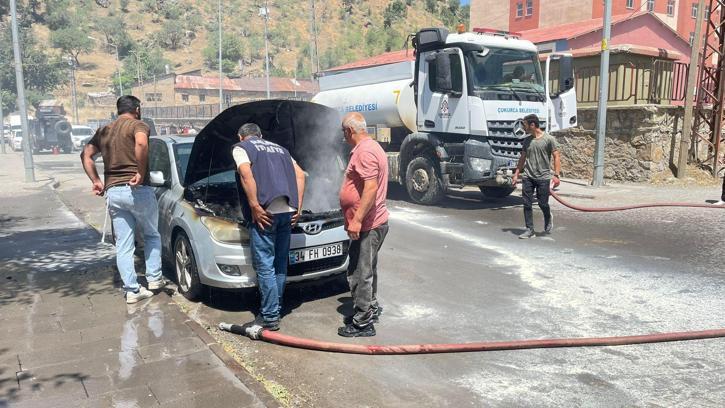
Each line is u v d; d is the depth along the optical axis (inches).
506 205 434.6
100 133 199.6
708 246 288.0
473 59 390.6
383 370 153.9
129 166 197.8
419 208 426.3
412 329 183.2
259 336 175.2
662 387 142.7
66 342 166.6
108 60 4234.7
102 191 205.8
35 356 156.8
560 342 167.5
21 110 623.5
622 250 284.0
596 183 515.8
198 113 1760.6
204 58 4340.6
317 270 207.0
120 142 196.2
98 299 207.3
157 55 4101.9
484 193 473.4
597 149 512.4
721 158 565.6
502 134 388.8
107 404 130.6
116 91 3412.9
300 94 2534.5
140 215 203.5
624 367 154.3
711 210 388.2
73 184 644.7
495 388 143.2
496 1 1740.9
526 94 403.5
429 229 344.5
